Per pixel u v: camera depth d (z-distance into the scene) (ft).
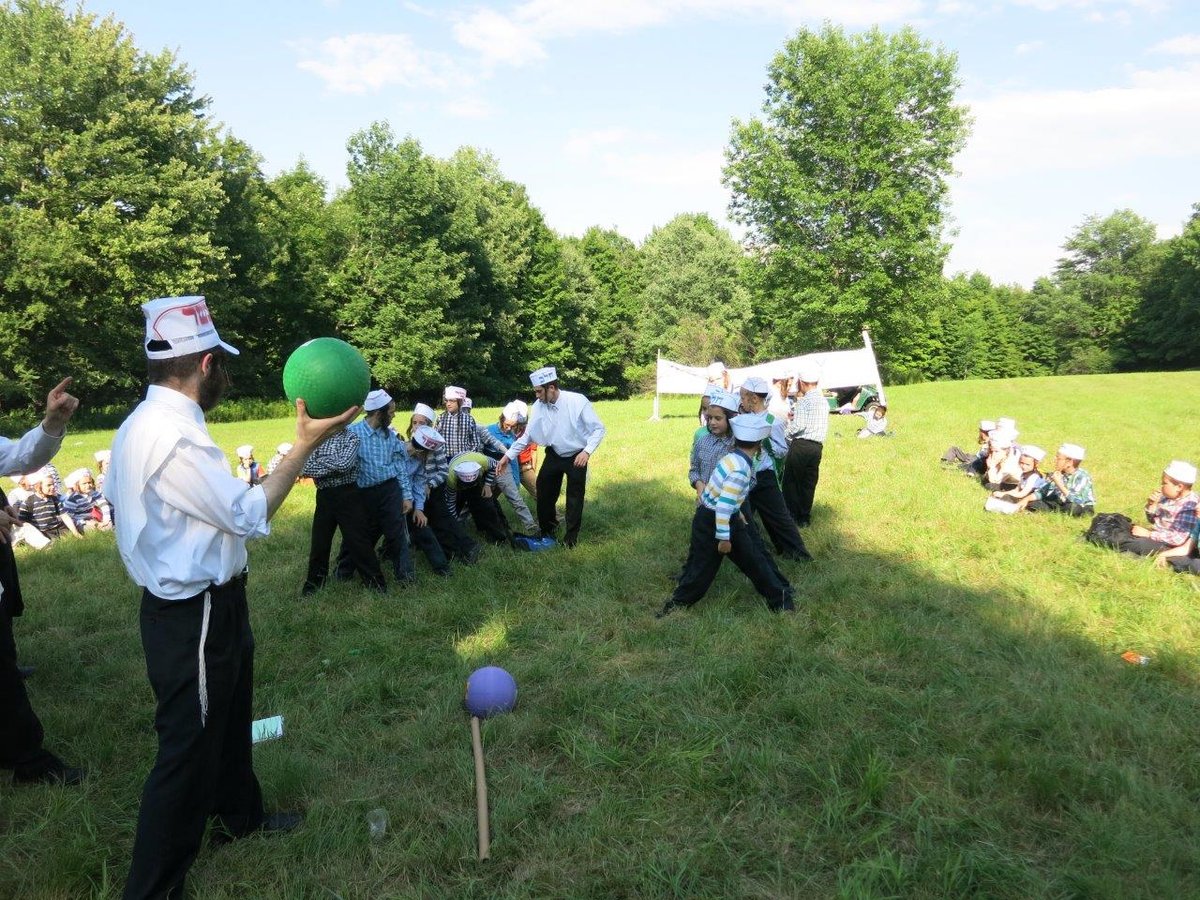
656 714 14.99
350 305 149.89
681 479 40.29
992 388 94.84
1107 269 267.18
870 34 135.85
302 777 12.96
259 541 29.94
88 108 108.58
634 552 26.66
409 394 172.45
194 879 10.64
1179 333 214.28
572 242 236.02
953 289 151.12
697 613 20.66
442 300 152.66
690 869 10.73
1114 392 86.48
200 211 113.91
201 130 118.93
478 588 22.98
